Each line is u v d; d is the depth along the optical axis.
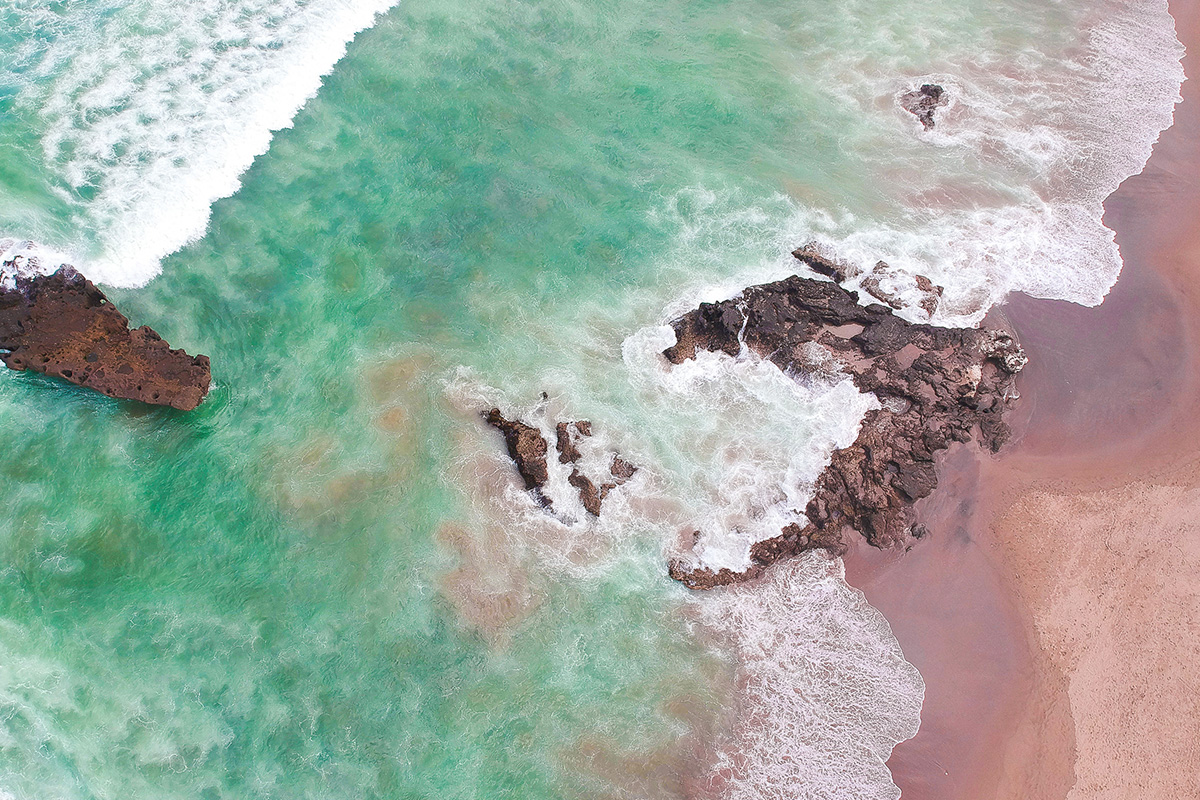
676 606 21.95
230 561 21.69
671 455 24.00
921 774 19.80
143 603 20.86
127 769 18.84
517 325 26.41
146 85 29.36
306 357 25.22
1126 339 26.56
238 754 19.30
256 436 23.62
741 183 30.12
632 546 22.72
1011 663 21.14
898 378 24.92
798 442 24.22
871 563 22.52
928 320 26.48
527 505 23.14
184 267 26.31
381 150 30.14
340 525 22.42
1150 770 19.75
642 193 29.75
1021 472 23.88
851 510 23.09
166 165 27.72
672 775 19.73
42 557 21.11
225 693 19.91
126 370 23.20
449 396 24.75
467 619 21.36
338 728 19.80
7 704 19.12
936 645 21.41
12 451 22.20
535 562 22.31
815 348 25.58
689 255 28.14
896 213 29.52
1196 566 22.44
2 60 28.88
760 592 22.19
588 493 23.16
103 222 26.02
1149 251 28.81
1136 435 24.61
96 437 22.83
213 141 28.77
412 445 23.83
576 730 20.16
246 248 27.12
